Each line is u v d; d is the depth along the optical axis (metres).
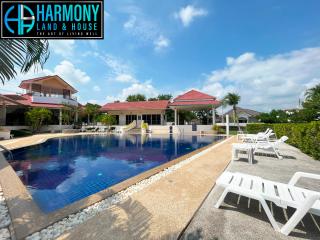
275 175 4.97
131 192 3.82
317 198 2.21
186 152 11.02
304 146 8.25
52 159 8.91
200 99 25.58
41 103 24.38
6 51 2.22
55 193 4.70
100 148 12.60
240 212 2.93
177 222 2.57
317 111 24.11
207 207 3.10
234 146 6.85
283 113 42.28
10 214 2.80
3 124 21.11
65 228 2.50
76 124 28.03
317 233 2.39
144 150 11.77
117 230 2.38
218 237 2.30
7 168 5.74
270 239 2.27
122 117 30.92
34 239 2.25
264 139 10.45
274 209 3.01
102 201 3.38
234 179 3.27
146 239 2.20
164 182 4.30
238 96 30.47
